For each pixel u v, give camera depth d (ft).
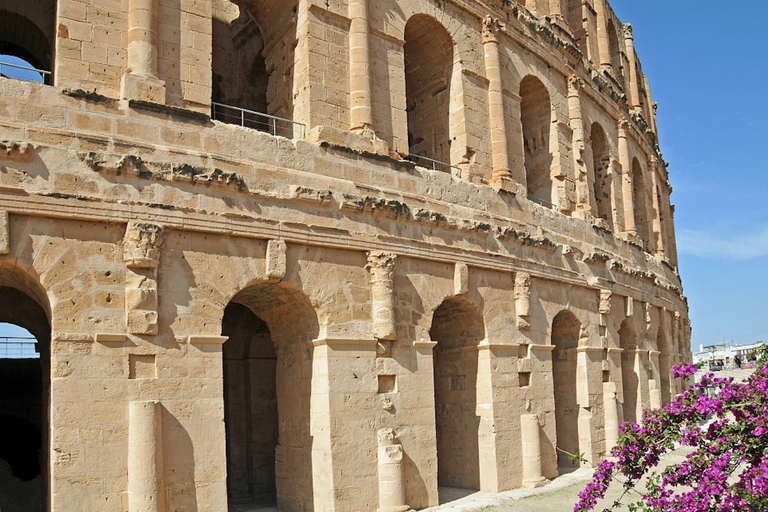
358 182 83.35
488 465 94.48
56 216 61.93
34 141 62.08
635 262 145.89
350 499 75.66
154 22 71.72
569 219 119.96
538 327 105.60
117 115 67.05
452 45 104.01
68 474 59.41
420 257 87.66
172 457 64.75
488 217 99.25
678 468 48.29
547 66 125.59
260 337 99.04
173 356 66.23
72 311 61.87
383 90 91.86
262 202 73.92
